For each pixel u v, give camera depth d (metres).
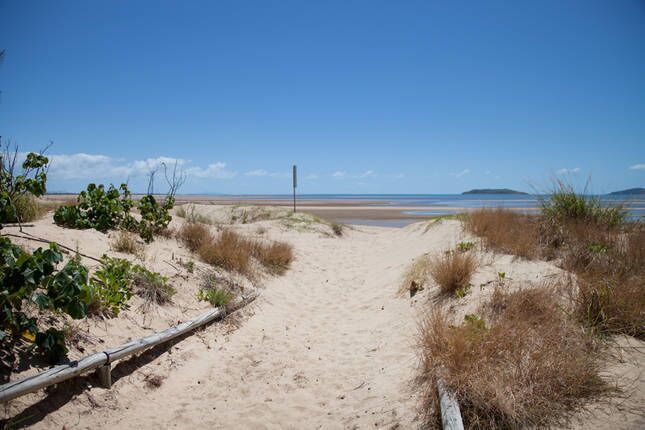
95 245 6.07
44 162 6.41
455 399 3.07
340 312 6.43
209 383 4.21
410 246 9.99
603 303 4.04
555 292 4.57
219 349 4.90
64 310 3.64
